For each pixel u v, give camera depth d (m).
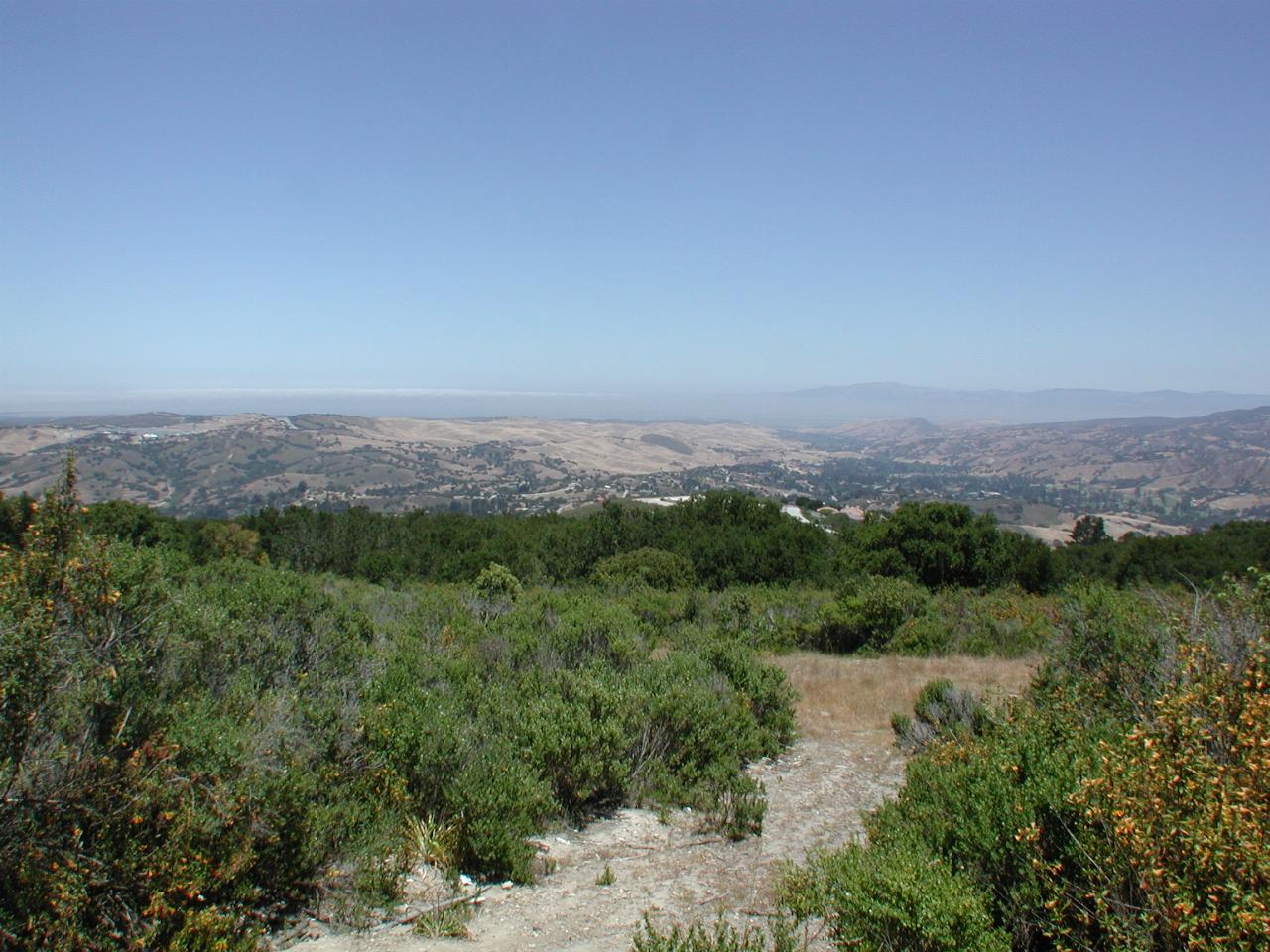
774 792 7.90
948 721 9.13
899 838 4.82
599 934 4.97
